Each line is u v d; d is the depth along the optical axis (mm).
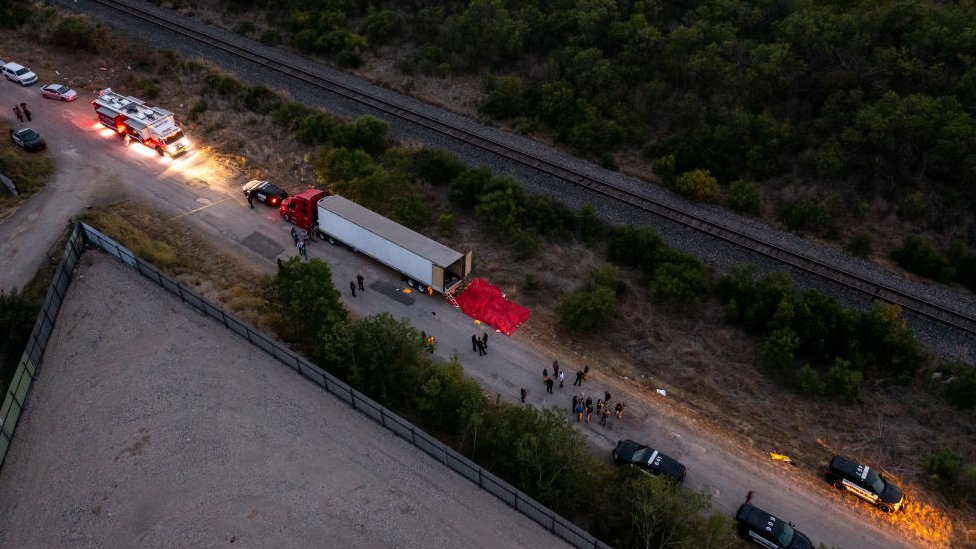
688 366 40062
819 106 57406
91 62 65312
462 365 38938
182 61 64562
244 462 32969
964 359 39906
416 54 66750
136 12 71375
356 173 49969
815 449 35625
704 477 33875
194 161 54062
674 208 50406
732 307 41656
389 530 30609
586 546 29844
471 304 42531
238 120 58281
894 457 35188
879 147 52656
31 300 40469
